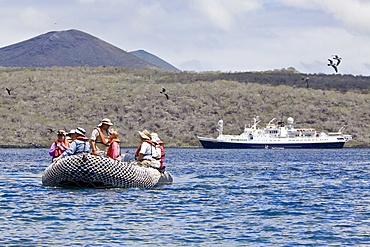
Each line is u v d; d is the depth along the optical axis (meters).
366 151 167.62
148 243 19.17
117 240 19.50
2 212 24.38
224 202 28.38
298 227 21.94
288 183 40.16
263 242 19.45
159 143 36.50
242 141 188.62
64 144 34.16
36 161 81.00
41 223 22.11
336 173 53.78
